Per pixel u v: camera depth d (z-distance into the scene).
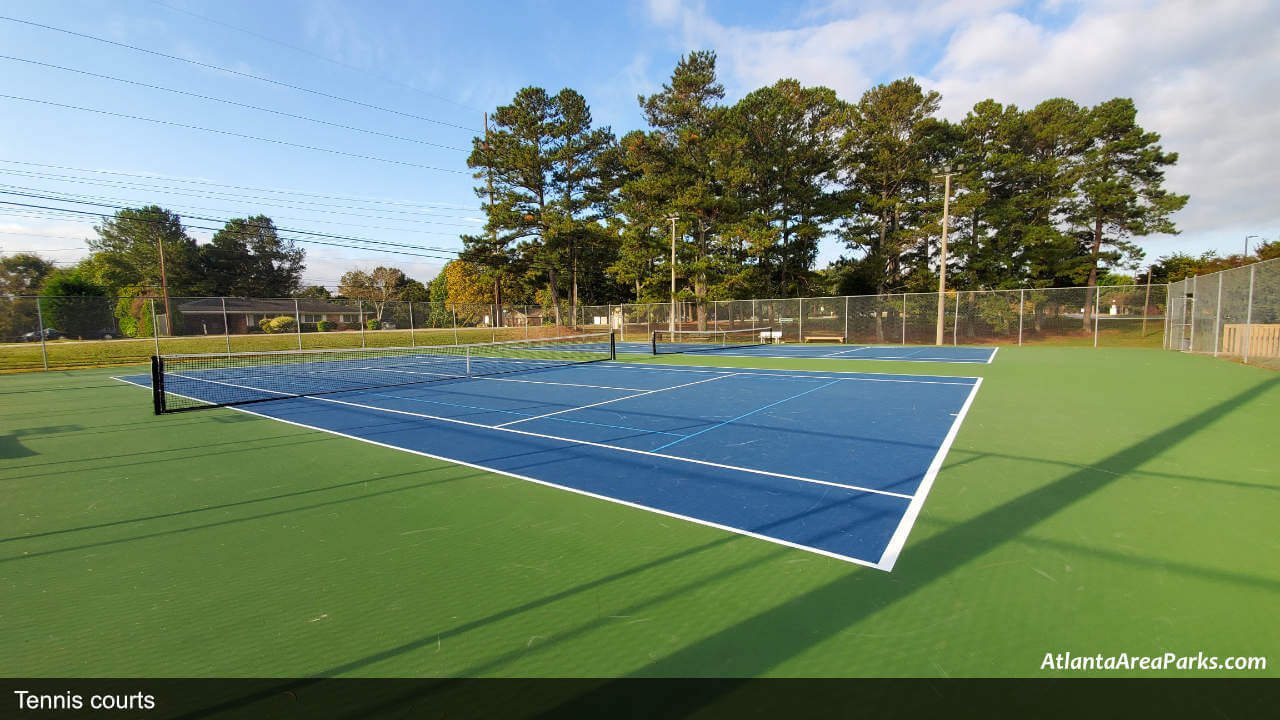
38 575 3.56
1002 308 28.22
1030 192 32.78
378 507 4.82
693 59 35.78
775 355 22.84
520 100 39.34
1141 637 2.63
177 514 4.70
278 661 2.61
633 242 34.59
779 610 2.98
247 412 10.01
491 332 35.78
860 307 30.28
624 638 2.75
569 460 6.32
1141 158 30.02
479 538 4.08
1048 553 3.60
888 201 32.72
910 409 9.22
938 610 2.93
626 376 15.43
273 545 4.01
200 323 31.67
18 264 60.66
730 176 31.67
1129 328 27.09
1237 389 10.55
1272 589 3.05
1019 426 7.60
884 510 4.50
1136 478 5.16
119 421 9.18
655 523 4.32
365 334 30.84
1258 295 14.72
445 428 8.28
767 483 5.32
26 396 12.52
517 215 38.81
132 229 62.88
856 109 33.50
